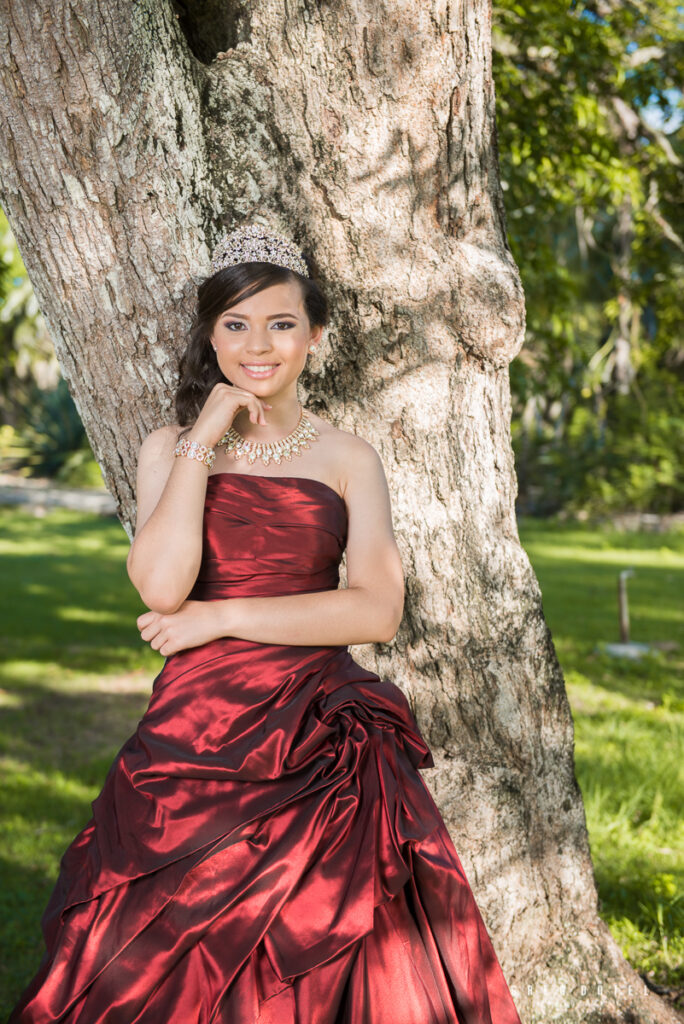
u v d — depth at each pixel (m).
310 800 1.94
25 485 26.11
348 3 2.41
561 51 6.44
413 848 2.06
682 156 8.95
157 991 1.87
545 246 7.26
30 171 2.28
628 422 21.59
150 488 2.13
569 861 2.89
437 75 2.48
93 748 6.26
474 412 2.66
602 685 7.62
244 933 1.85
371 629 2.02
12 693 7.54
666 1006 3.05
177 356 2.34
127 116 2.24
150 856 1.89
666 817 4.87
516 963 2.80
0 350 15.04
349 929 1.89
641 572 13.64
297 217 2.45
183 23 2.52
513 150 6.77
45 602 11.33
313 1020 1.88
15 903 4.08
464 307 2.56
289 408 2.14
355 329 2.53
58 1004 1.89
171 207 2.29
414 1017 1.99
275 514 2.03
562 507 21.12
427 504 2.62
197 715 1.96
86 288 2.33
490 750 2.73
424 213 2.54
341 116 2.45
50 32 2.19
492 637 2.70
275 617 1.97
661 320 9.79
